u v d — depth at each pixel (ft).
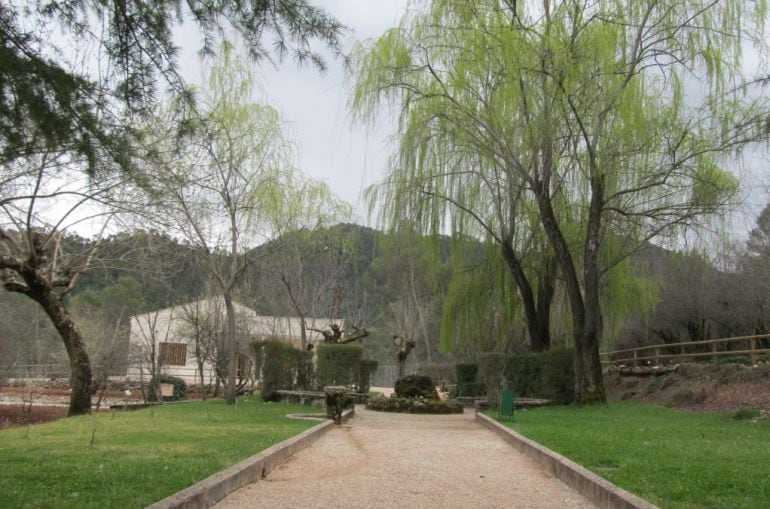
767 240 98.94
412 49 67.56
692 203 66.33
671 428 46.37
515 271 81.41
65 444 34.71
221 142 70.49
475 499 23.38
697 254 72.18
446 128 68.49
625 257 75.51
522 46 61.57
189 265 90.38
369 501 22.75
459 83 65.62
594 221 68.13
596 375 68.95
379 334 209.46
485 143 68.13
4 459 28.86
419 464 31.42
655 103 68.18
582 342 69.15
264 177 76.23
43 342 131.75
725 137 61.26
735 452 32.50
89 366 63.36
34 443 35.29
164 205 56.75
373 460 32.53
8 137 22.12
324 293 143.13
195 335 103.65
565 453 31.55
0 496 20.65
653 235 71.87
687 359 106.22
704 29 60.29
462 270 86.79
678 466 27.71
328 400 53.06
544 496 24.13
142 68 24.29
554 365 73.00
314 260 130.31
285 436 38.47
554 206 79.00
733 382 72.49
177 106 26.96
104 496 20.93
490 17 63.93
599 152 66.33
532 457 33.83
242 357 108.17
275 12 24.04
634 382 96.32
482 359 83.30
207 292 103.86
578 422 50.96
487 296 87.10
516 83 62.59
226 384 93.97
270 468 28.96
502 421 51.26
